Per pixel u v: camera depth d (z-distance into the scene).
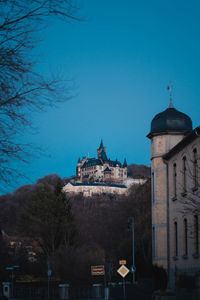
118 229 75.38
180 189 30.42
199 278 17.73
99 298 39.12
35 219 66.94
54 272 53.59
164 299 21.19
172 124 35.12
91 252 54.75
